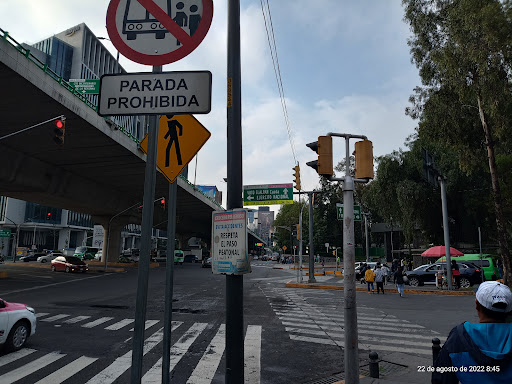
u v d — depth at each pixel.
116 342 8.10
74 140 22.98
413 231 32.91
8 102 17.70
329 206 62.75
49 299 15.68
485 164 22.06
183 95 3.10
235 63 4.13
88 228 92.38
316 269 49.28
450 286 20.00
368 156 4.84
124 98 3.14
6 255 78.00
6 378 5.81
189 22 3.19
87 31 86.19
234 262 3.64
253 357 7.11
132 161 27.89
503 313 1.91
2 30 14.38
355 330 4.41
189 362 6.70
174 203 3.87
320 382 5.74
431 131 21.42
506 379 1.79
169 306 3.59
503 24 15.91
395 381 5.35
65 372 6.09
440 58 18.59
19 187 26.58
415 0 20.27
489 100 17.34
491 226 31.09
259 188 24.22
